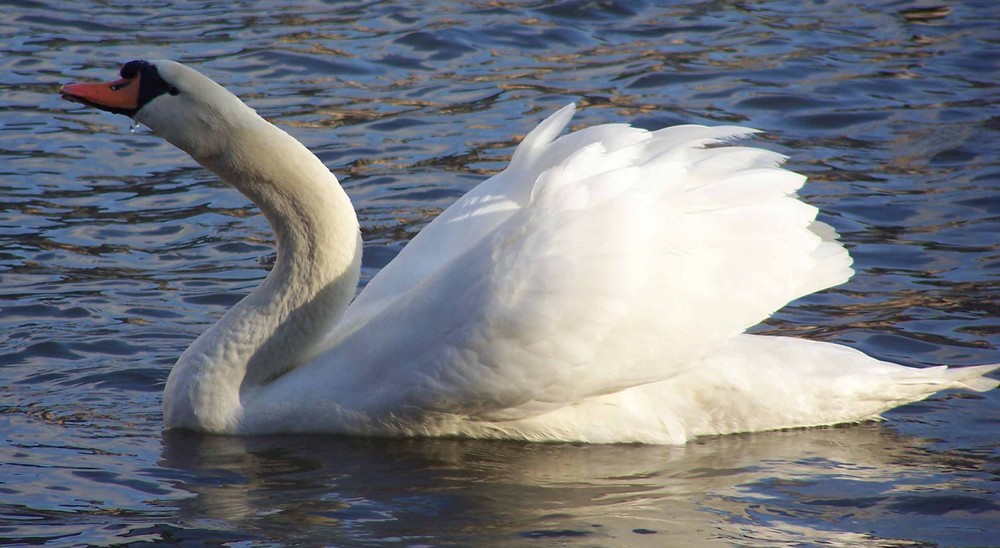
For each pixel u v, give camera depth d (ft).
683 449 37.83
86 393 40.86
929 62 76.07
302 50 78.18
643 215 36.73
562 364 36.52
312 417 38.01
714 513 32.86
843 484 34.88
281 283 38.78
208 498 33.55
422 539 31.07
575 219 36.58
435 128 66.90
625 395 38.11
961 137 64.49
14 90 71.72
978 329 45.03
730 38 81.20
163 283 50.16
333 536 31.22
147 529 31.55
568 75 74.64
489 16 84.84
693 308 36.86
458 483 34.86
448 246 40.27
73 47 78.38
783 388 38.63
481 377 36.63
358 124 67.56
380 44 79.77
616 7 86.99
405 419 37.73
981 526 32.22
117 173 62.44
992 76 73.41
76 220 56.59
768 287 37.35
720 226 37.32
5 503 32.91
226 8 87.10
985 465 36.11
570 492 34.27
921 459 36.65
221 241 54.70
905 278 49.73
